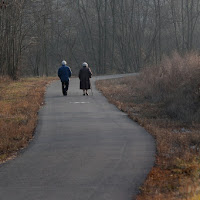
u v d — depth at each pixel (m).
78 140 20.55
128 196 11.80
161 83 45.41
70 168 15.15
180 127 28.30
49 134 22.31
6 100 38.56
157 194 11.77
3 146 19.61
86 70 43.12
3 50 69.12
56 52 143.12
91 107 34.00
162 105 38.16
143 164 15.56
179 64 45.91
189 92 39.38
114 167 15.16
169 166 15.22
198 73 40.50
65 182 13.34
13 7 67.00
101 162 15.96
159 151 17.69
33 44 89.06
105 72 133.75
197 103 35.94
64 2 126.00
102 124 25.62
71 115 29.47
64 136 21.70
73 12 142.50
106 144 19.48
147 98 43.75
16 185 13.13
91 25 147.25
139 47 144.50
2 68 68.81
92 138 21.06
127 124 25.73
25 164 15.99
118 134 22.22
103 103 36.75
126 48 144.88
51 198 11.71
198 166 14.83
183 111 33.12
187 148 18.62
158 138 20.50
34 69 117.50
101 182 13.25
